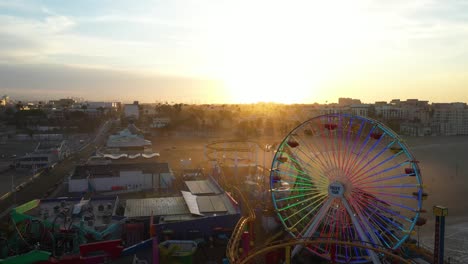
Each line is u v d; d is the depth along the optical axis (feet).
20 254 155.22
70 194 286.66
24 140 634.43
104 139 653.71
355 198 160.86
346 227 164.76
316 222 164.35
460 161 509.35
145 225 194.39
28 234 173.06
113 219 200.95
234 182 300.40
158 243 169.27
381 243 161.07
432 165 477.36
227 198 235.61
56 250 171.53
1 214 237.04
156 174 305.12
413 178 382.22
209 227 191.01
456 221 252.83
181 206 221.87
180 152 509.35
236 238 157.07
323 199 177.47
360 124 189.37
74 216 205.16
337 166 165.89
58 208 217.77
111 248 156.56
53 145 529.86
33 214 209.97
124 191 294.46
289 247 146.00
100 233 179.52
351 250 166.50
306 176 182.19
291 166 200.95
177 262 158.81
